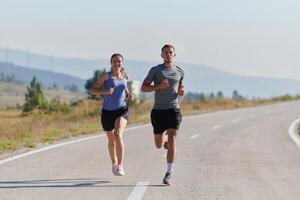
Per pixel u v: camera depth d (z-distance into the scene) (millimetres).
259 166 29484
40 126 53406
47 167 27812
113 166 25188
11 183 22828
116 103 25016
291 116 93125
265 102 163625
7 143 38625
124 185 22859
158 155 34500
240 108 126125
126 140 45750
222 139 47781
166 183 22891
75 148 37594
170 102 23734
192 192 21391
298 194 21250
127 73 25688
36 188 21750
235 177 25453
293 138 49875
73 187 22141
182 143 43656
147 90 23406
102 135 49188
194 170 27688
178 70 23891
